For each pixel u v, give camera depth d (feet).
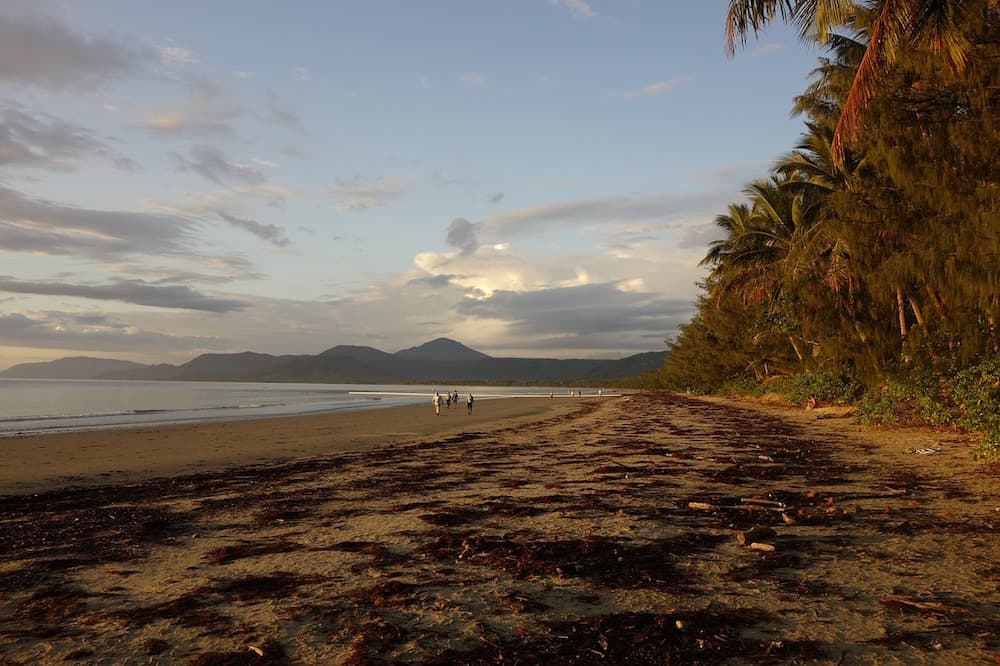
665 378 271.08
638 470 36.04
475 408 153.89
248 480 38.29
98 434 77.71
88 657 12.02
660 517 23.32
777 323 114.32
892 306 62.13
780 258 114.62
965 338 40.27
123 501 31.73
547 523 22.86
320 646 12.32
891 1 27.20
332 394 335.06
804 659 11.33
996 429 33.58
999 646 11.73
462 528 22.44
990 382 40.63
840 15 29.89
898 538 19.60
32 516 27.81
